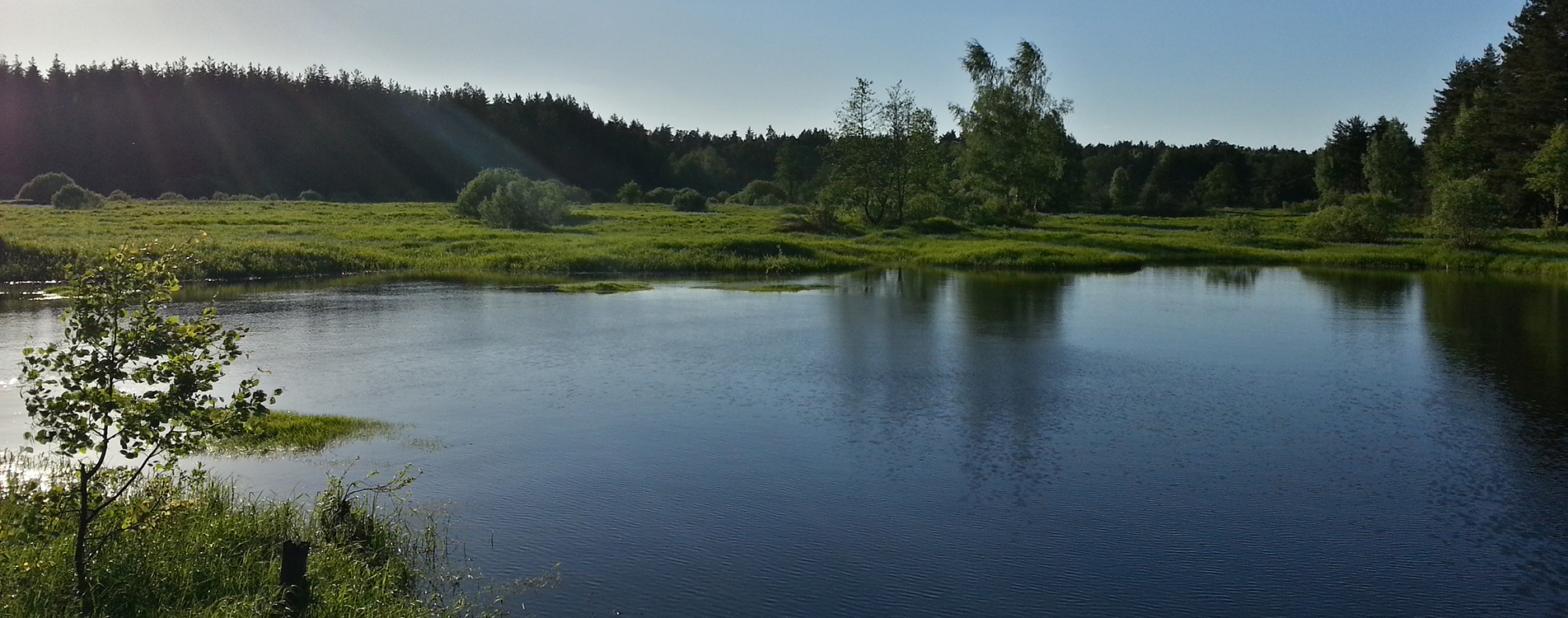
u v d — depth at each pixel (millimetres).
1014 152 79750
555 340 21875
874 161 64188
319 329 23422
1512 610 8680
